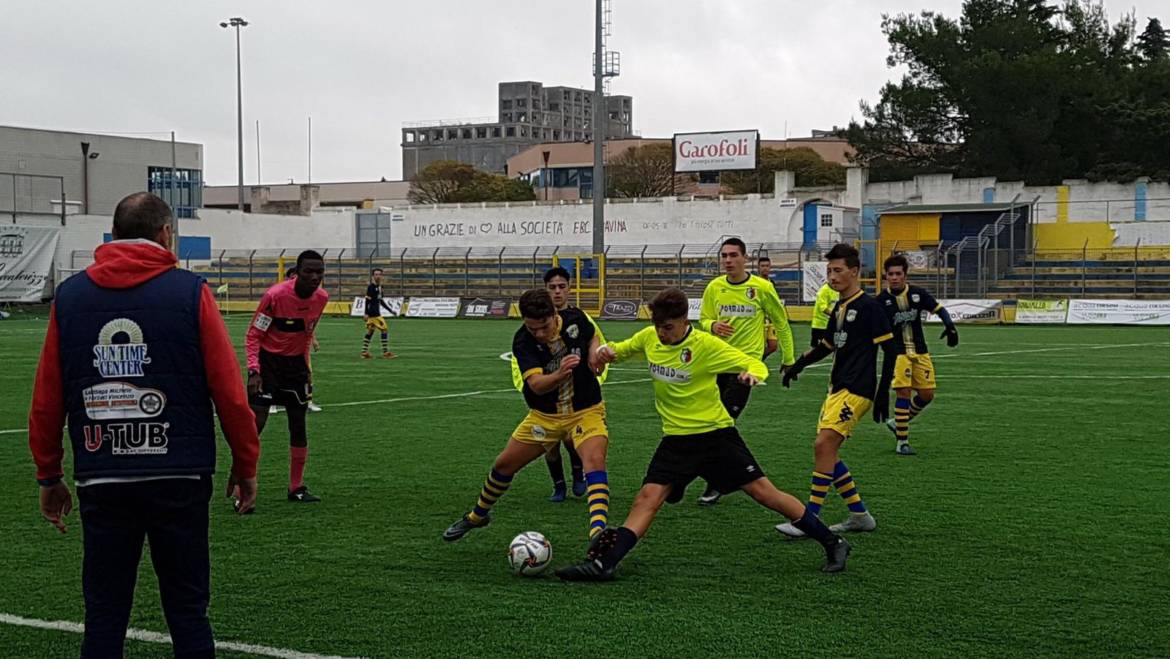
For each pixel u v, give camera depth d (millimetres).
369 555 7441
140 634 5793
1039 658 5344
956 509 8828
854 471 10648
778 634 5707
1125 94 56500
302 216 65250
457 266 52656
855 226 53938
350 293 53219
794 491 9695
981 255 43594
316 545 7734
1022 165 56750
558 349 7449
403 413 15398
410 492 9711
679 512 8766
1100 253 46438
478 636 5684
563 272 8680
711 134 58469
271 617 6027
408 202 93562
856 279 8109
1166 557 7285
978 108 56969
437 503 9227
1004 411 15320
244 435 4547
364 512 8867
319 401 16859
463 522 7750
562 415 7445
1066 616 6008
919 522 8344
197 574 4516
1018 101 56344
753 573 6930
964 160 58156
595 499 7238
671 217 57562
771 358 25406
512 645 5539
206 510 4520
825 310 12492
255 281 54219
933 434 13133
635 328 38438
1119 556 7312
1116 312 38031
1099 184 49719
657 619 5961
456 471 10773
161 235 4547
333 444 12531
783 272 47875
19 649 5547
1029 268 44312
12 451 12094
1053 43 60031
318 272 9094
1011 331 35562
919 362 11672
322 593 6504
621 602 6289
